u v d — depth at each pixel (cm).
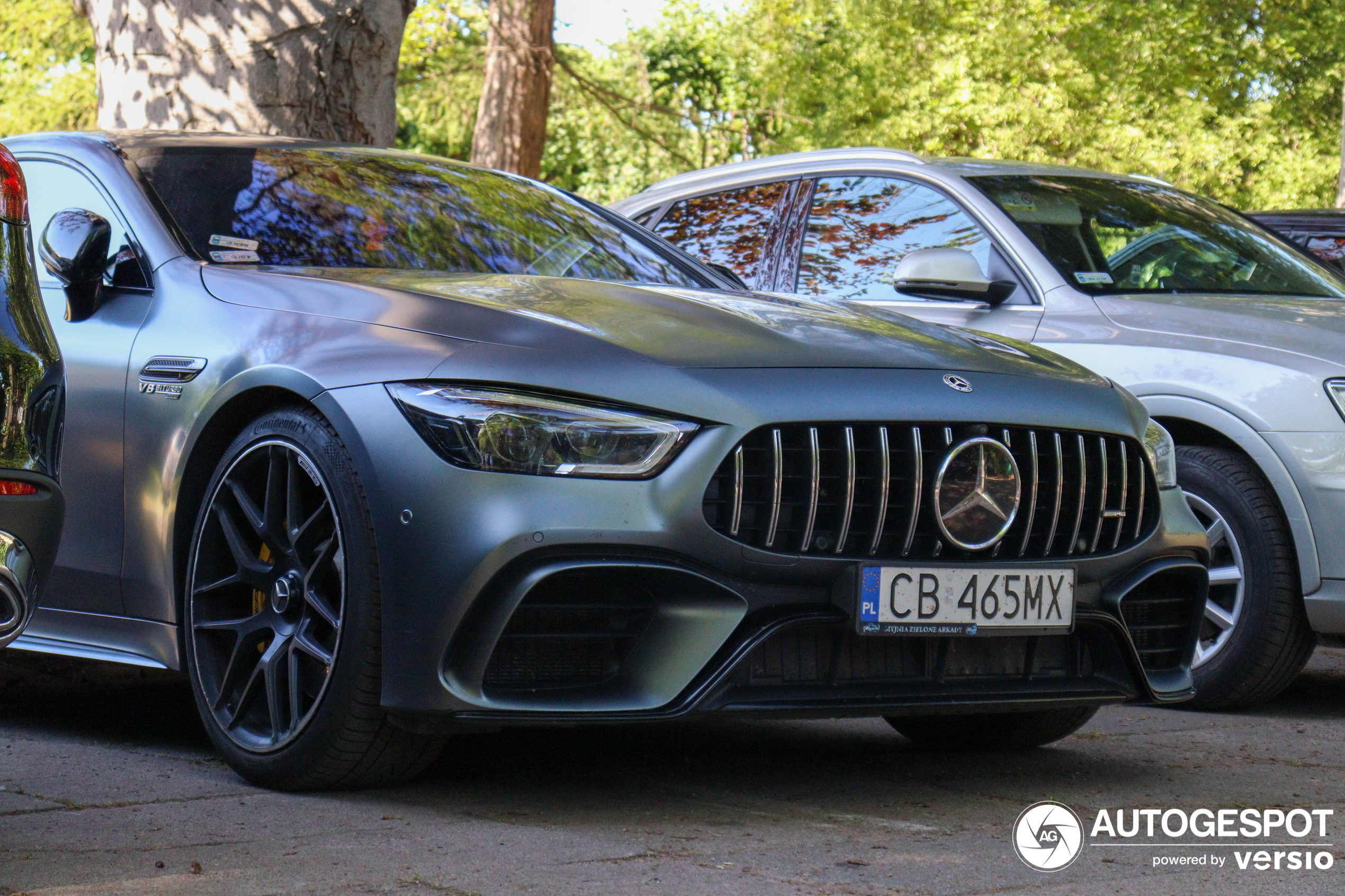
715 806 288
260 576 299
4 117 2214
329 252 358
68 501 344
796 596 275
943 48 2206
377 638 273
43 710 389
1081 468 302
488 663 264
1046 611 296
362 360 286
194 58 649
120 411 332
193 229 355
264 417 300
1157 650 329
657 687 268
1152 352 450
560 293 315
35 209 383
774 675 278
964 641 294
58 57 2169
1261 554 429
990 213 514
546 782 305
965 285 482
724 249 588
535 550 261
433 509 266
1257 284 516
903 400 285
